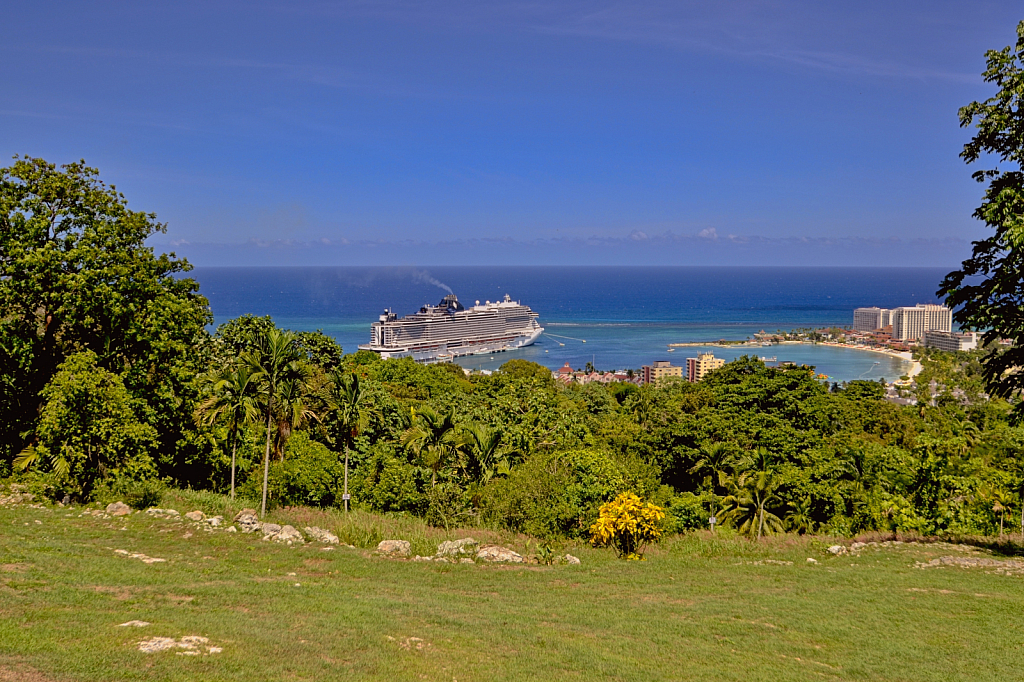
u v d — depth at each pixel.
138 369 25.61
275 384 26.20
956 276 18.11
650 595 17.44
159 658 9.05
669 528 27.91
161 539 18.12
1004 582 18.50
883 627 14.56
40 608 10.56
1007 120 16.84
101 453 23.20
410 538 22.23
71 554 14.78
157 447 25.94
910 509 30.95
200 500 23.25
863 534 29.02
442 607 14.47
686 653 12.62
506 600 16.05
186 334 27.61
